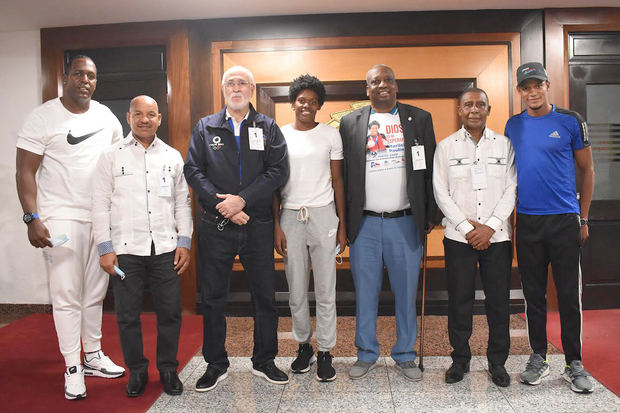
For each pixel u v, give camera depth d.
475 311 3.85
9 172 4.13
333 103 3.97
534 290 2.53
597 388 2.38
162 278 2.42
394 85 2.54
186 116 3.95
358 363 2.63
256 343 2.59
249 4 3.67
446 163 2.53
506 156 2.50
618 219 3.88
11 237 4.14
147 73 4.04
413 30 3.87
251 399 2.34
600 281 3.90
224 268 2.44
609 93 3.88
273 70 3.95
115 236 2.37
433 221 2.62
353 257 2.63
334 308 2.58
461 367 2.52
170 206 2.48
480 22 3.85
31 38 4.10
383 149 2.54
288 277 2.56
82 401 2.35
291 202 2.52
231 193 2.39
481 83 3.88
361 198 2.54
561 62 3.80
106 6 3.65
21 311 4.15
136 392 2.38
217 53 3.95
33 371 2.77
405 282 2.57
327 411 2.20
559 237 2.42
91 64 2.55
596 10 3.79
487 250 2.47
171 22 3.94
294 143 2.54
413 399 2.31
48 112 2.50
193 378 2.62
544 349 2.55
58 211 2.45
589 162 2.48
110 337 3.38
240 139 2.41
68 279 2.42
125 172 2.38
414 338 2.62
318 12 3.86
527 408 2.19
